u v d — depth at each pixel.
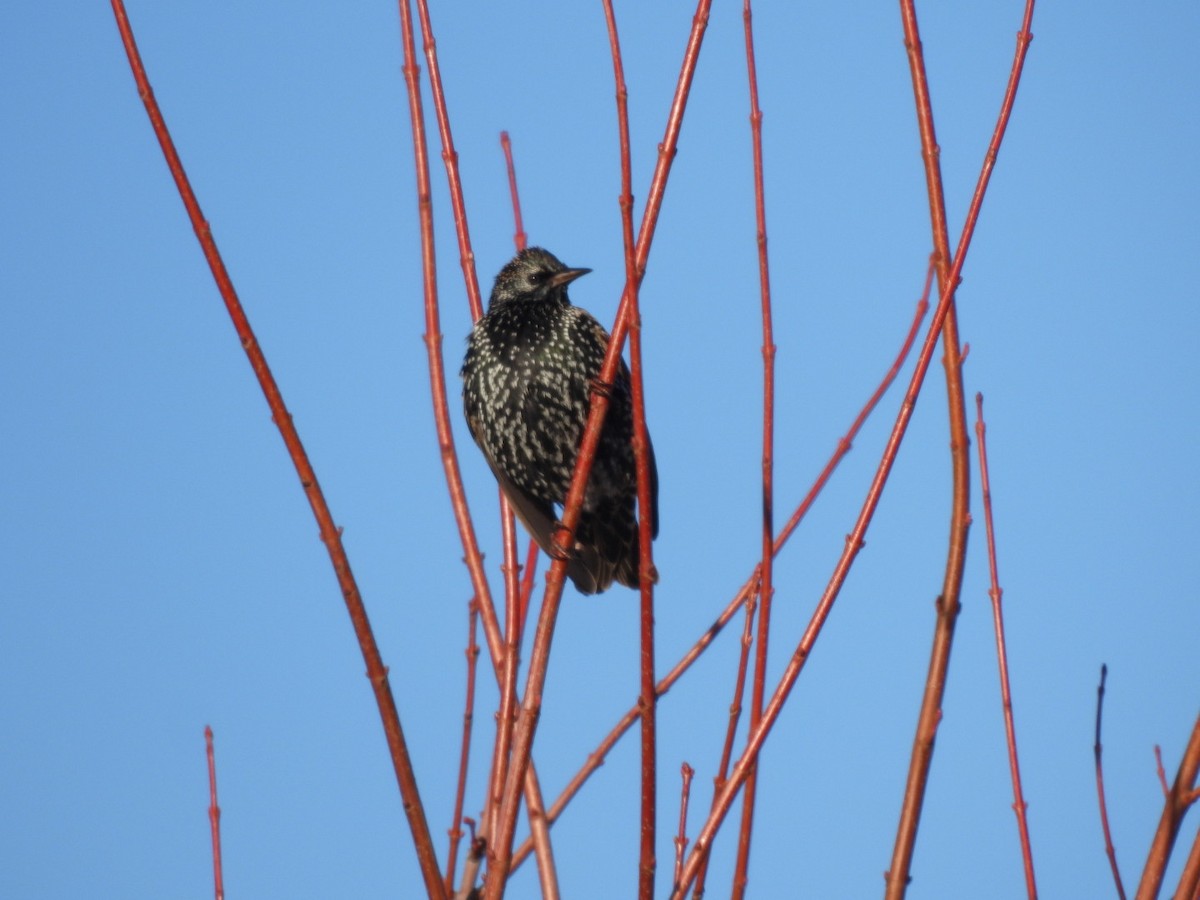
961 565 7.20
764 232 7.91
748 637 7.40
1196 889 6.04
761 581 7.32
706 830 6.66
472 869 7.73
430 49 8.59
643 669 6.45
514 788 6.68
